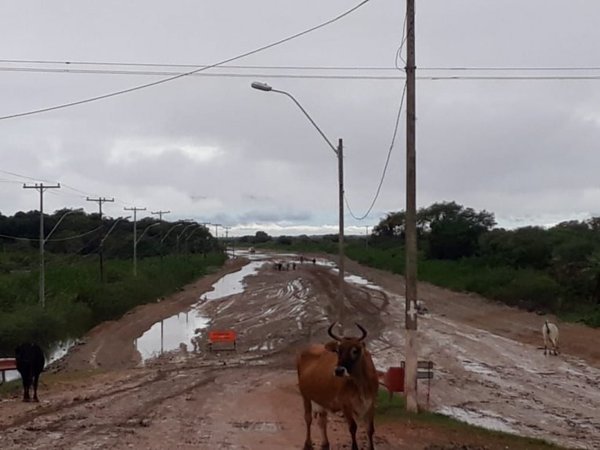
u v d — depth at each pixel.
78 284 57.31
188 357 38.31
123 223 122.88
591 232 77.12
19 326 40.88
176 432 15.98
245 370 32.19
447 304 58.41
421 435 16.39
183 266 100.62
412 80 19.56
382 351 37.56
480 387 27.39
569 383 28.61
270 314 56.75
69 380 28.94
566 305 54.06
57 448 14.16
